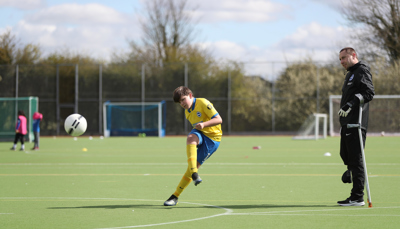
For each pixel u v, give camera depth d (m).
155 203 10.69
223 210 9.73
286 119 53.31
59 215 9.30
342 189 12.73
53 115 55.12
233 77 53.94
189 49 66.94
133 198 11.44
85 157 24.53
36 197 11.65
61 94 55.19
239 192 12.30
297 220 8.67
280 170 17.72
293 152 27.45
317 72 52.84
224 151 28.52
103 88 55.28
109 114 54.19
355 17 56.19
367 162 20.69
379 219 8.70
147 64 55.19
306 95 53.12
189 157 9.83
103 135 54.84
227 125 53.94
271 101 53.47
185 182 10.24
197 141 10.01
